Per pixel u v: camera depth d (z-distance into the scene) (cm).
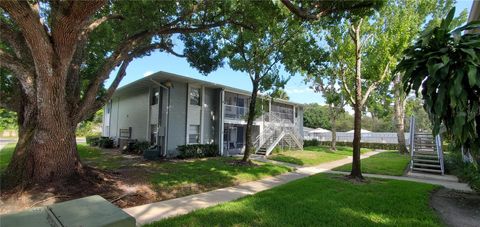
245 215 500
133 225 173
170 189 753
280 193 685
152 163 1273
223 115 1858
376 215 509
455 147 546
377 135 3441
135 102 2016
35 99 693
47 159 668
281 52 1201
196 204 611
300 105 2747
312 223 460
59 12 553
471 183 704
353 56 1063
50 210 183
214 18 879
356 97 987
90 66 1205
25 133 735
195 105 1756
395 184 830
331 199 621
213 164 1255
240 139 2175
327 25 838
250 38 1106
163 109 1642
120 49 812
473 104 458
